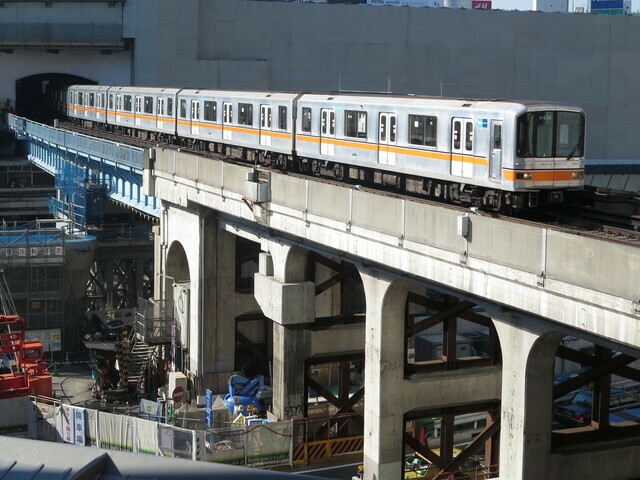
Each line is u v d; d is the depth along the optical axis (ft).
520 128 104.06
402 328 109.19
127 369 176.14
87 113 275.59
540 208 111.14
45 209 318.24
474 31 321.93
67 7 292.40
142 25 294.87
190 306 168.55
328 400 138.92
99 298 241.55
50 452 32.27
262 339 173.78
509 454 88.12
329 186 112.47
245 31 304.09
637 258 66.90
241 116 172.65
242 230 148.66
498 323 88.28
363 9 310.86
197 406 159.33
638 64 339.36
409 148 123.44
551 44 330.13
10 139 331.36
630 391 163.53
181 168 164.86
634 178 269.23
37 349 162.40
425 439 140.15
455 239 88.69
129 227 251.39
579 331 78.28
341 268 145.48
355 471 129.08
